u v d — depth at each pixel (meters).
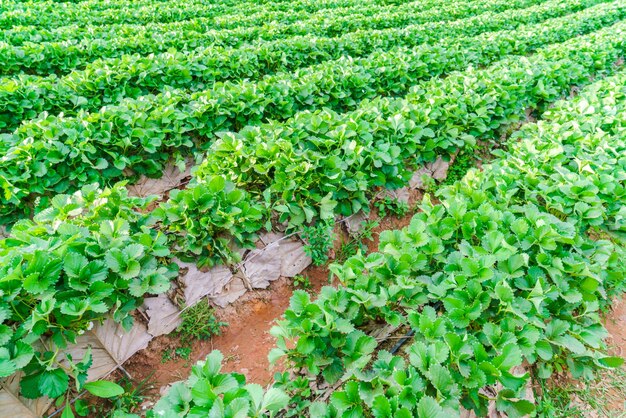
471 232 3.95
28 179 5.32
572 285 3.66
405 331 3.56
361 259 3.72
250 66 9.43
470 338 2.93
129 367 3.89
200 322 4.30
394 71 9.23
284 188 4.89
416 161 6.46
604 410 3.70
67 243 3.40
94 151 5.57
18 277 3.08
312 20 14.00
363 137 5.74
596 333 3.48
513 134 6.91
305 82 8.02
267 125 5.91
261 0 17.84
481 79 8.19
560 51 10.66
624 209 4.38
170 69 8.30
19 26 10.56
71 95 7.23
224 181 4.55
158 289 3.61
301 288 5.08
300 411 3.11
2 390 3.03
